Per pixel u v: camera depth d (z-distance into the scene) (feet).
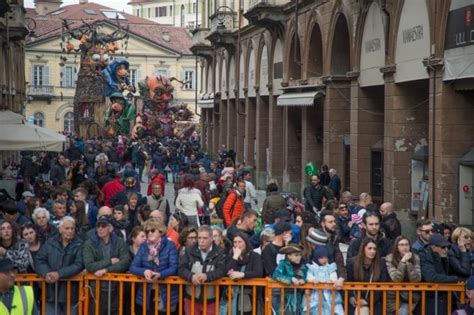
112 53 335.47
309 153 139.85
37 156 173.78
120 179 94.32
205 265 48.32
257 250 53.57
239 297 48.91
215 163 148.05
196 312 49.03
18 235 49.52
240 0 186.80
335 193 108.47
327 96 126.31
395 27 96.78
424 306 48.34
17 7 174.81
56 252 48.78
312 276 48.06
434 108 85.10
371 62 106.83
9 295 37.06
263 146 175.94
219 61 226.17
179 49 447.42
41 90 418.51
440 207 84.07
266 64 169.48
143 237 51.85
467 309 41.81
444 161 83.56
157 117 311.06
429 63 84.64
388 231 61.98
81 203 64.75
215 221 83.15
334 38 123.75
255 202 93.30
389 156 99.66
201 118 262.47
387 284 48.19
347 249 56.59
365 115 112.68
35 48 418.72
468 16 76.74
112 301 49.88
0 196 65.31
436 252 49.70
